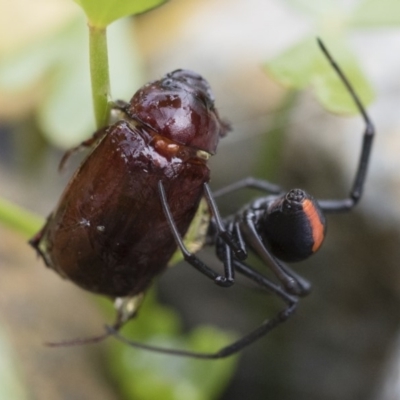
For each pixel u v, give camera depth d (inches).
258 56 8.3
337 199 7.0
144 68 8.7
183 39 8.9
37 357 6.3
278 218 5.2
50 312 6.5
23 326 6.4
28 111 8.0
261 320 7.4
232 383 7.4
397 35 7.9
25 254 7.0
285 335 7.3
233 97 8.0
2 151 8.9
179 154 4.9
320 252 7.0
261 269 6.2
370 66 7.6
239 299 7.5
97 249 5.0
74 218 5.0
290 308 5.4
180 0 9.5
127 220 5.0
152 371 6.3
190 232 5.1
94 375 6.3
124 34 6.3
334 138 7.1
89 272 5.0
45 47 6.3
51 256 5.1
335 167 7.0
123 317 5.2
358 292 7.0
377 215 6.7
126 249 5.0
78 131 6.1
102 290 5.1
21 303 6.5
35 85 6.7
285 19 8.8
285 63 5.5
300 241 5.2
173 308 7.7
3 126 8.6
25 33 7.0
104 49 4.8
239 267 5.3
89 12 4.8
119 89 6.2
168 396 6.3
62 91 6.2
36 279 6.8
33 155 8.4
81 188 5.0
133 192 4.9
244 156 7.6
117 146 4.9
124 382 6.3
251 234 5.2
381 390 6.7
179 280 7.7
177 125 4.9
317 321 7.2
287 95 6.4
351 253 6.9
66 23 6.4
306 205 5.2
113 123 5.0
